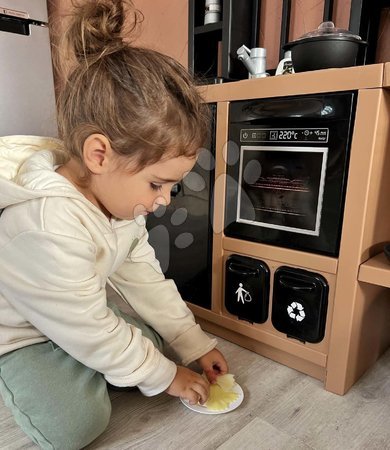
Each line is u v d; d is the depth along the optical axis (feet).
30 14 4.68
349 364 2.48
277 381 2.64
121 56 1.91
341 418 2.29
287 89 2.35
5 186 1.86
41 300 1.88
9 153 2.23
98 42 2.00
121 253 2.40
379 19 3.18
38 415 1.95
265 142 2.57
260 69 3.20
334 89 2.17
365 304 2.51
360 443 2.10
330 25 2.66
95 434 2.02
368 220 2.26
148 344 2.12
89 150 1.84
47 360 2.13
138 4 5.04
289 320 2.66
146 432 2.15
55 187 1.88
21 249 1.86
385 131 2.19
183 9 4.58
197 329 2.63
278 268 2.67
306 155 2.41
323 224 2.39
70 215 1.87
